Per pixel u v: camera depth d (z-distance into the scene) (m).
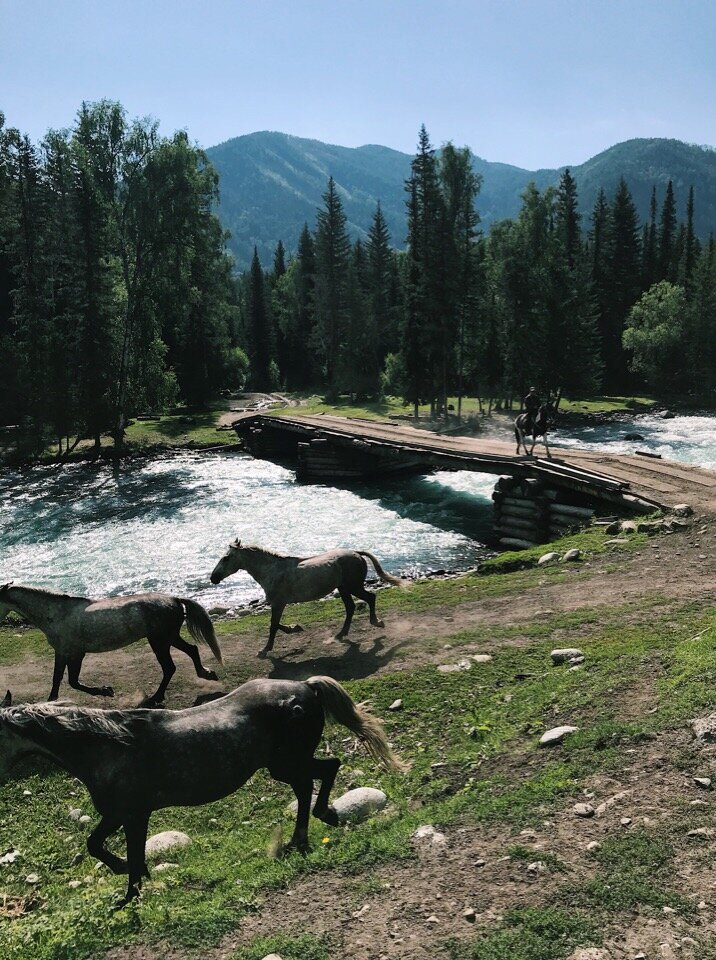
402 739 10.27
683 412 74.56
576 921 5.23
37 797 10.12
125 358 55.00
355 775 9.38
